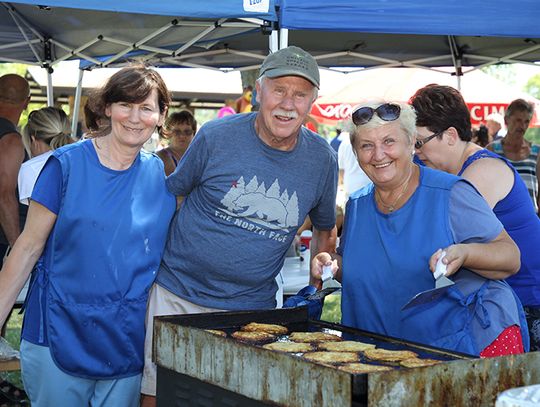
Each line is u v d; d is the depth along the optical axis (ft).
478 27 12.09
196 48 20.97
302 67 8.33
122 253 8.77
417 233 7.89
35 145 13.70
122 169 8.85
